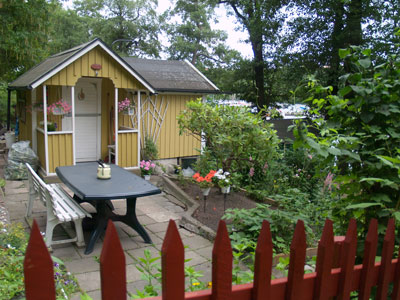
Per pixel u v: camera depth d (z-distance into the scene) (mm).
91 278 3828
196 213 6105
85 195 4312
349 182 2375
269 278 1336
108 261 1026
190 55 30656
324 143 2098
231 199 6980
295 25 14828
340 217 2492
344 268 1600
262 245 1308
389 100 2182
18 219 5680
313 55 14234
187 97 10328
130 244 4887
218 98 15508
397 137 2172
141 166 8891
